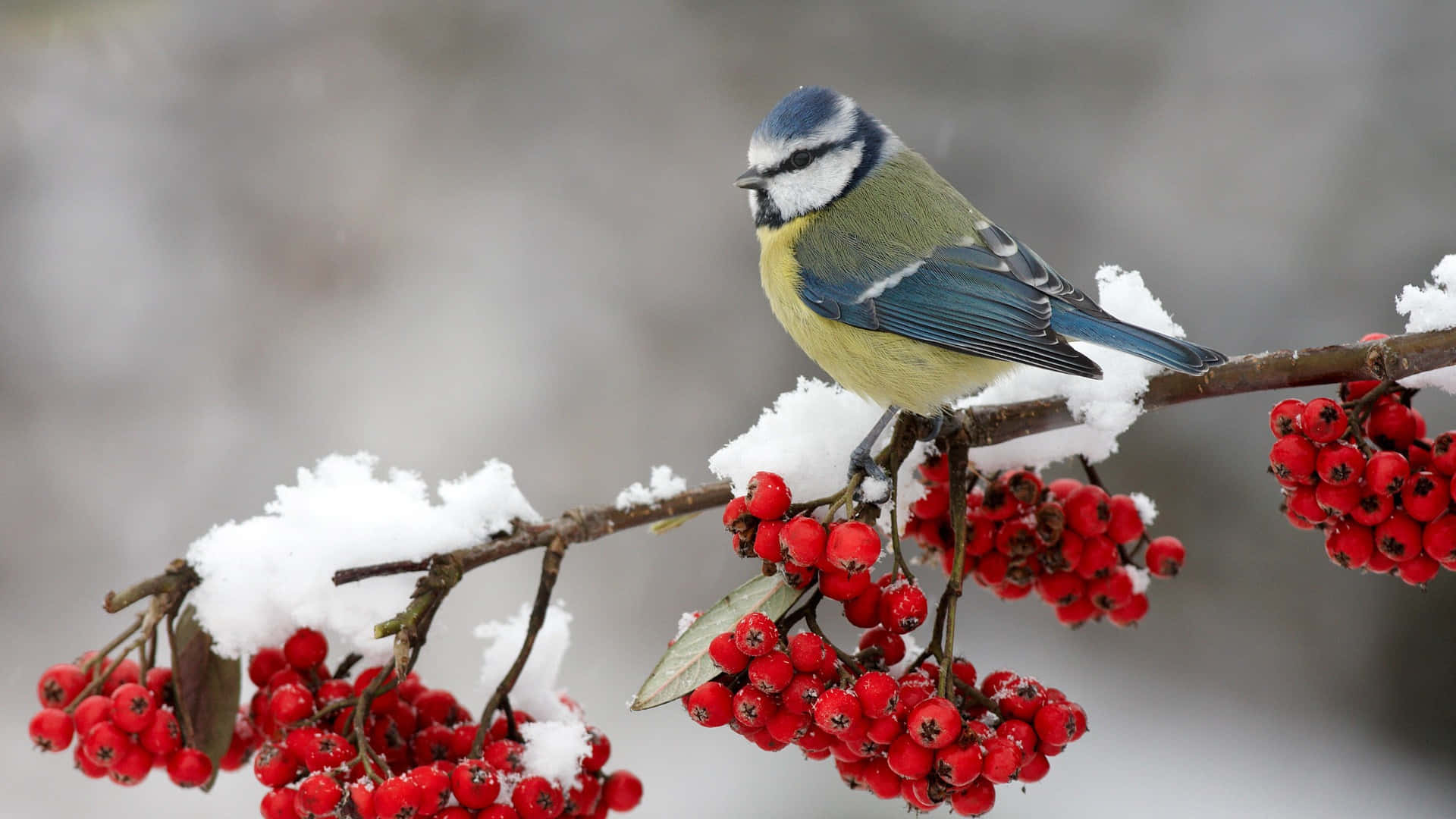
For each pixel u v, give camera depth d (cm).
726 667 406
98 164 1159
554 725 464
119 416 1081
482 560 472
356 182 1169
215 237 1146
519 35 1228
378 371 1108
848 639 1010
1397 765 970
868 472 470
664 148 1194
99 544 1041
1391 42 1119
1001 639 1059
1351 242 1084
